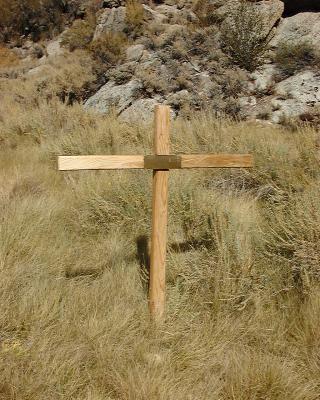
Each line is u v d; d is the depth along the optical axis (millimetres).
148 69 13445
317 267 3672
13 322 3184
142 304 3535
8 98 14086
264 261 3949
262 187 5758
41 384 2682
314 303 3389
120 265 4148
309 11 15555
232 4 15727
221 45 14516
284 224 4117
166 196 3312
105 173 6207
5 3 22453
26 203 5207
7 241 4230
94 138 8656
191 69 13656
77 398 2635
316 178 5727
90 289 3695
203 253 4125
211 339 3191
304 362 3074
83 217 5191
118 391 2717
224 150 7305
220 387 2773
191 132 8102
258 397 2746
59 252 4340
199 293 3705
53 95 13328
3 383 2652
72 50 18828
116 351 2979
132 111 11625
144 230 4934
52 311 3312
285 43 14258
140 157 3215
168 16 17203
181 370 2949
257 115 11953
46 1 22656
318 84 12641
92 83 14070
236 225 4309
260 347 3178
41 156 8539
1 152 9172
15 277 3668
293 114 11703
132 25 16141
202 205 4945
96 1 21125
